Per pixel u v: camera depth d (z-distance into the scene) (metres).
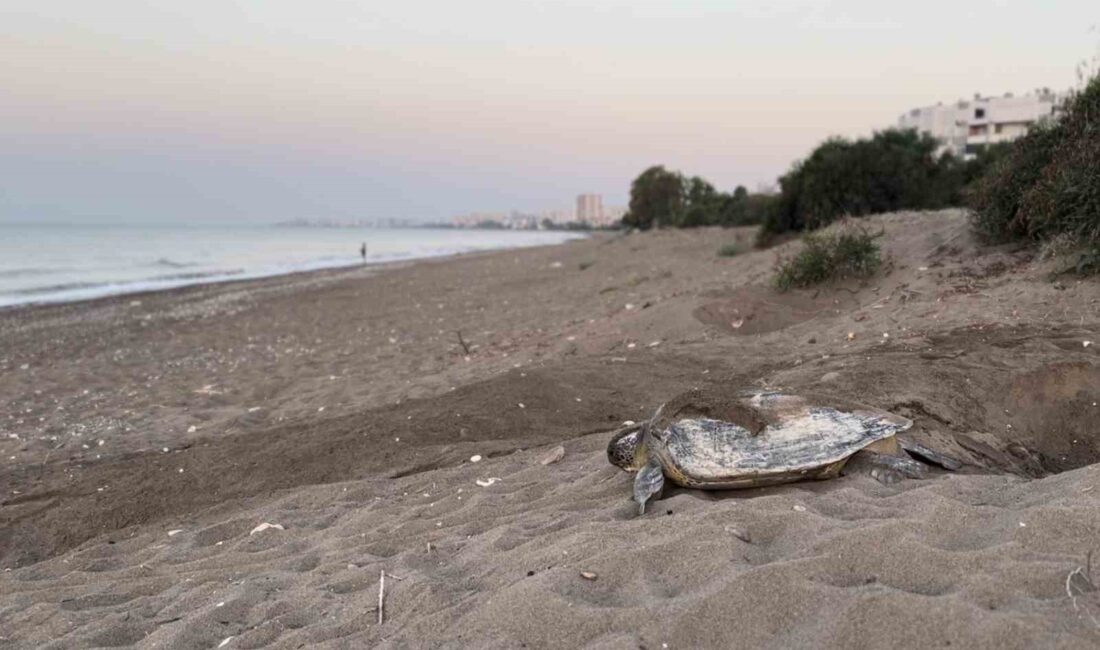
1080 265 8.41
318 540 5.09
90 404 10.42
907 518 3.61
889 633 2.70
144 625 4.09
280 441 7.30
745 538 3.70
